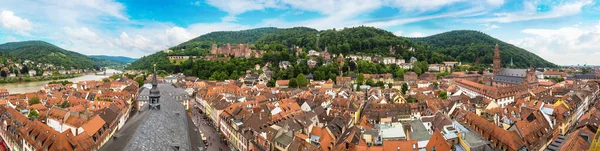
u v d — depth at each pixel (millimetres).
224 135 145625
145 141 56219
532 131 108312
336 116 136000
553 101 175000
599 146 56375
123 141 58031
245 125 123250
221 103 165125
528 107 135000
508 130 105875
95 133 106812
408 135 103000
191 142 73375
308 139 106688
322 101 183750
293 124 118500
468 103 174375
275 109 146375
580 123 123750
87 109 142625
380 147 89812
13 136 109250
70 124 115438
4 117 126062
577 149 77375
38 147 91375
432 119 127125
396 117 144000
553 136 124250
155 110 85188
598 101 193125
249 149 115938
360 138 98938
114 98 184875
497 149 98312
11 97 194500
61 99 179125
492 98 196875
